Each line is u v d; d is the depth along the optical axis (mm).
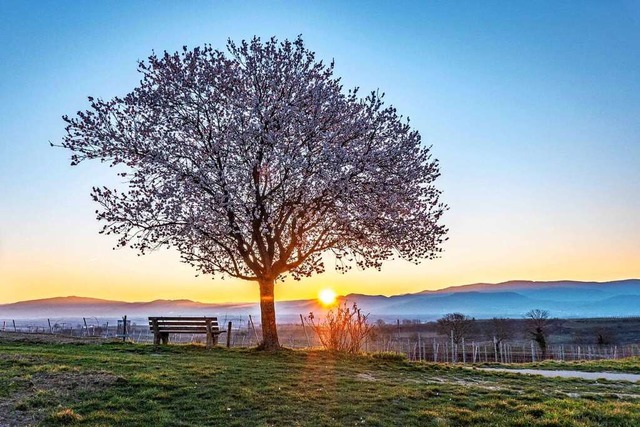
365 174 22562
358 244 24031
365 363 19750
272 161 22219
